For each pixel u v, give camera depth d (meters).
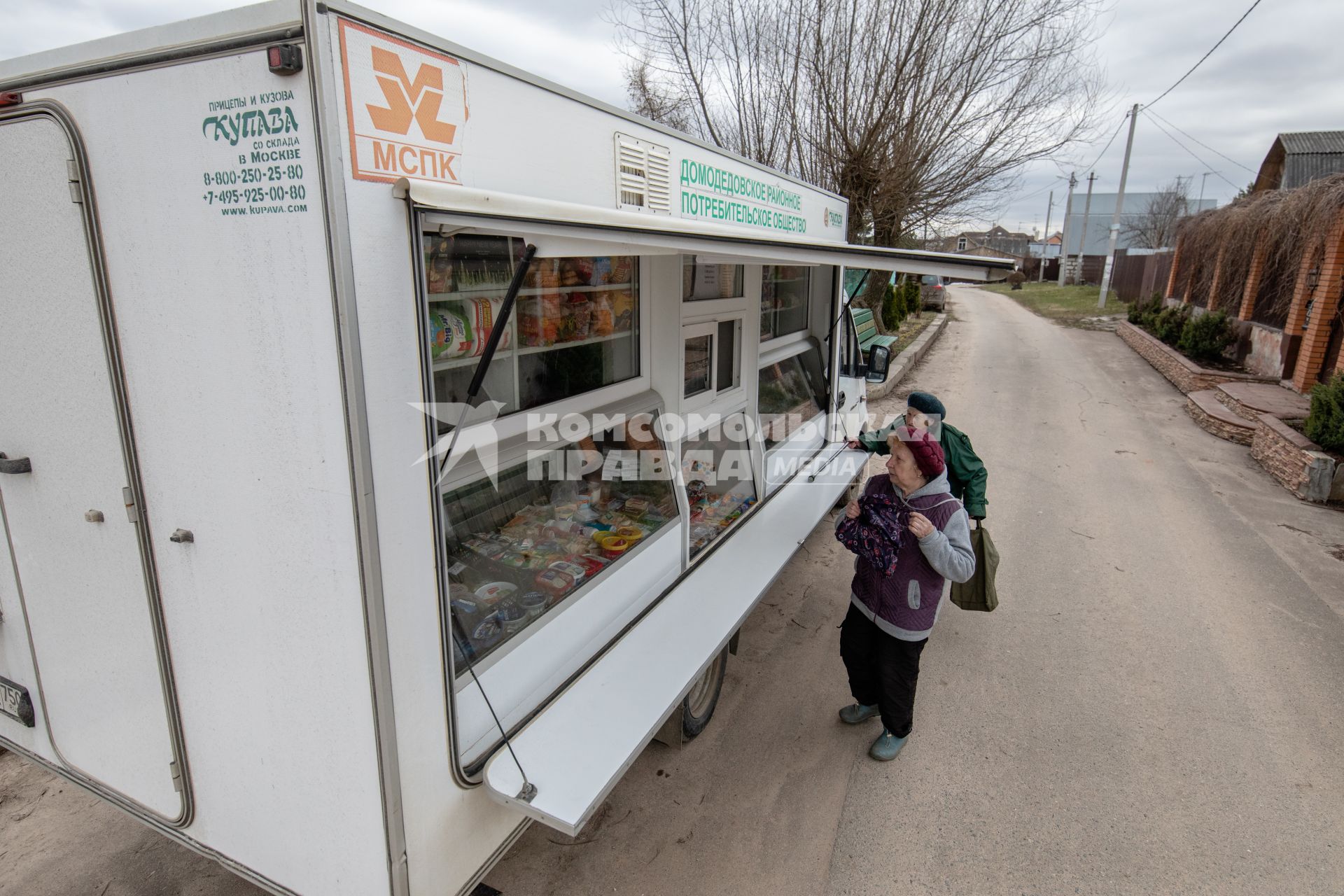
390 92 1.53
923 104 11.14
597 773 2.02
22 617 2.22
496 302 2.24
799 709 3.73
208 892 2.55
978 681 3.97
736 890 2.64
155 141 1.59
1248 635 4.45
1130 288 26.31
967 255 2.86
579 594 2.63
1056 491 6.97
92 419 1.88
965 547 2.96
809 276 5.48
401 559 1.68
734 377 4.22
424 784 1.82
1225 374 10.99
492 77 1.82
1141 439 8.91
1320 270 9.80
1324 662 4.16
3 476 2.11
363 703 1.68
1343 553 5.64
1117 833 2.93
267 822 1.93
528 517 2.52
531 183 2.01
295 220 1.47
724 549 3.73
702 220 3.15
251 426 1.65
